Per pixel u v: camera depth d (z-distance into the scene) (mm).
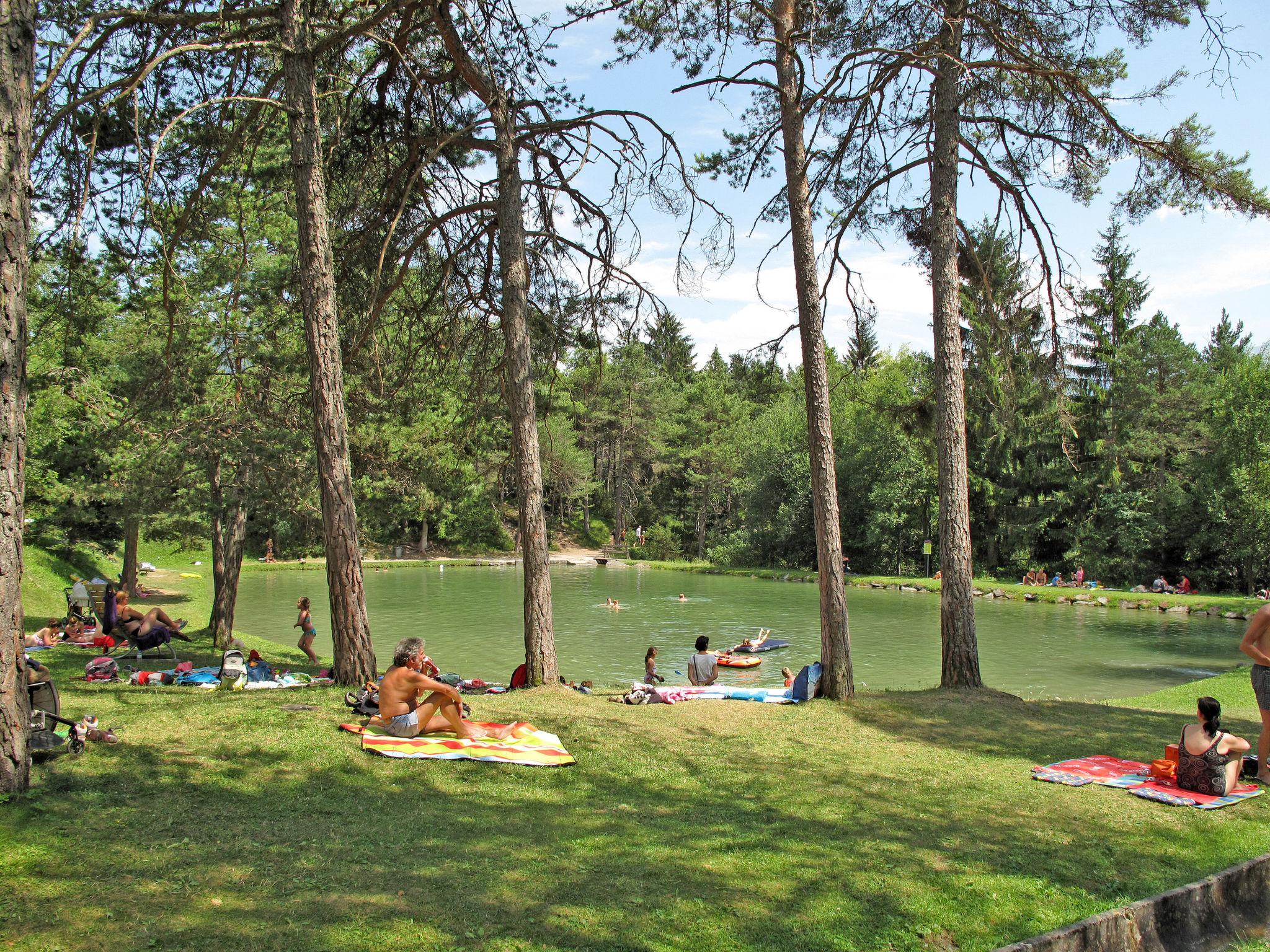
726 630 27297
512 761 7543
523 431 11883
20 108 5660
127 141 10680
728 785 7457
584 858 5434
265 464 16656
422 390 16609
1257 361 39125
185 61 11117
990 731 9945
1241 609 31453
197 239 12789
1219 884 5477
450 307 14359
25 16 5691
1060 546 47188
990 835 6305
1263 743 7871
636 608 33875
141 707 8648
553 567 59000
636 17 12125
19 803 5461
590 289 13664
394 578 48344
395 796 6500
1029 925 4844
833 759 8523
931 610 33469
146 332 15867
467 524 65938
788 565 55531
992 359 15297
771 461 56688
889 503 48125
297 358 16109
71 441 22266
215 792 6211
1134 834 6465
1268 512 35375
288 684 12070
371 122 13078
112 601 15570
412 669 8117
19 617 5754
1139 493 42062
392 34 11852
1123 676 19750
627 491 73750
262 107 10633
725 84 12094
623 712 10094
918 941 4559
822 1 12867
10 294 5625
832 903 4914
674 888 5008
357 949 4004
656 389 43688
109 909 4203
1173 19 11312
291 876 4801
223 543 18047
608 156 12461
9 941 3799
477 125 12352
